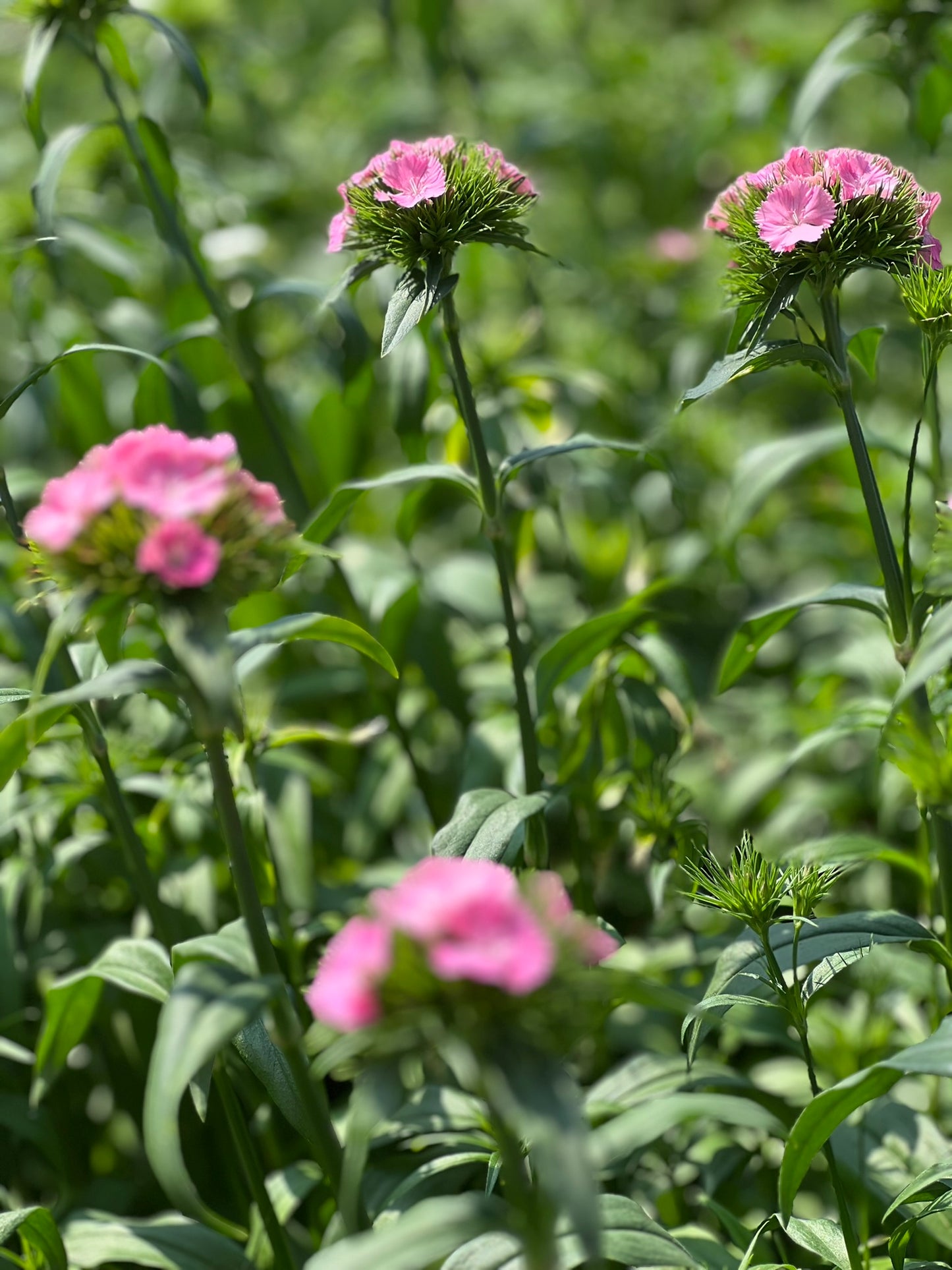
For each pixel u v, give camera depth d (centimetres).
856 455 169
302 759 189
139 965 171
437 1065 184
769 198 166
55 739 185
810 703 203
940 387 254
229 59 276
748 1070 186
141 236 275
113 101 188
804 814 199
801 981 167
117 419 239
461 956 151
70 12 187
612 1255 161
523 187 171
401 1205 173
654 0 423
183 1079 155
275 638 161
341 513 177
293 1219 183
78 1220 177
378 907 154
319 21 381
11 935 185
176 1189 154
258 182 263
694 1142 179
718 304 223
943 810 167
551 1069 153
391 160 170
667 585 179
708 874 171
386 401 237
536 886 154
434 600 201
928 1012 187
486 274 253
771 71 253
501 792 170
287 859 188
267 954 160
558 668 179
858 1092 160
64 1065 181
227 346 191
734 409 268
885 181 167
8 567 197
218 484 157
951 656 160
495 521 174
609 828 187
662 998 154
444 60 258
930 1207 167
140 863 175
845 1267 167
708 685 222
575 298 280
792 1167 162
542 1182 160
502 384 198
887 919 167
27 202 217
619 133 310
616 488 204
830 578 238
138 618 189
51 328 232
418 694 201
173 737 193
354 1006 153
